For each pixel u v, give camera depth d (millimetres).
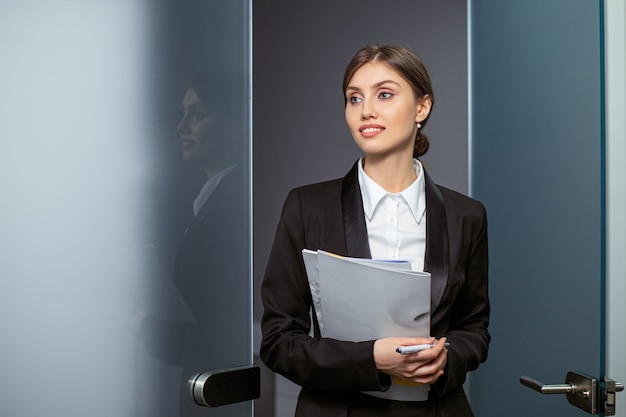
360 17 3730
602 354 1545
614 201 1984
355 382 1341
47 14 1001
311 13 3826
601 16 1569
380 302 1305
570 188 1768
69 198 1031
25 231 981
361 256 1420
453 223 1476
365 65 1436
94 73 1062
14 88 964
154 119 1151
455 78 3531
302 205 1485
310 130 3834
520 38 2307
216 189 1275
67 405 1035
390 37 3670
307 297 1503
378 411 1390
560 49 1866
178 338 1193
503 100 2525
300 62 3857
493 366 2576
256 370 1332
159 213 1158
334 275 1311
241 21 1336
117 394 1097
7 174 959
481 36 2922
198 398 1219
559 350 1837
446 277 1431
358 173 1487
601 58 1563
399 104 1418
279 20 3887
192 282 1221
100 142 1070
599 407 1552
